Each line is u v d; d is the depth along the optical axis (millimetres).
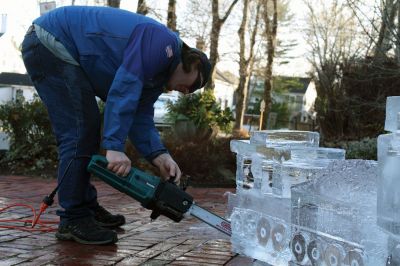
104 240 3041
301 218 1791
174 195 2561
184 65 2891
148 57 2748
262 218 2074
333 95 12773
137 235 3389
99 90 3010
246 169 2244
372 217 1527
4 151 8047
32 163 7844
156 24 2855
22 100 8398
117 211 4363
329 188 1687
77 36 2910
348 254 1594
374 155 8344
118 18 2877
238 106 23828
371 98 11898
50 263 2623
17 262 2625
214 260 2764
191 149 7672
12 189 5621
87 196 3170
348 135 12602
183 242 3195
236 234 2283
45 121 8000
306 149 2031
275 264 1981
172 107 9055
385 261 1464
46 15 3035
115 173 2639
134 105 2711
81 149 3008
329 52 16125
